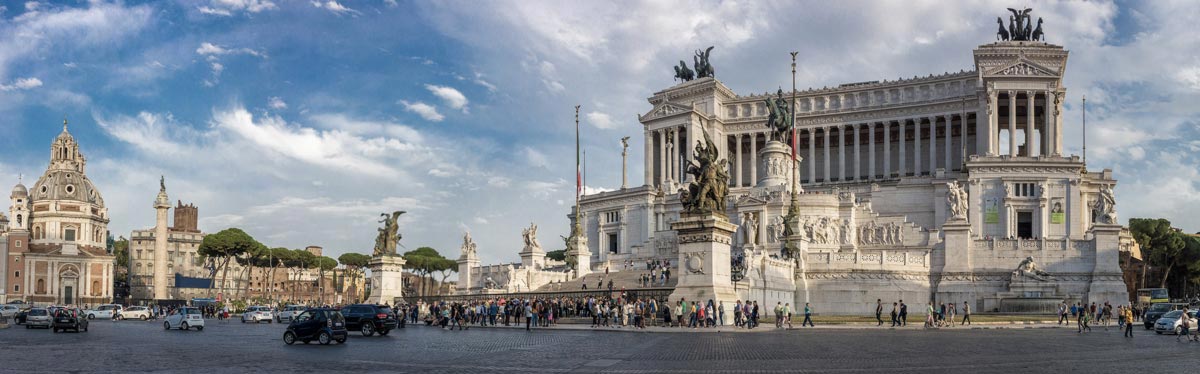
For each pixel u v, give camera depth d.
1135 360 42.88
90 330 82.69
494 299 90.25
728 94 192.50
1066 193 138.50
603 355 43.56
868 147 184.25
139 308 127.25
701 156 65.56
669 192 171.75
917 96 174.62
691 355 43.25
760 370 36.44
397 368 38.22
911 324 79.06
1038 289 106.00
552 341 54.22
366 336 64.69
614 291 83.62
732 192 169.12
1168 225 165.88
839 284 103.44
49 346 55.47
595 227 170.62
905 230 123.44
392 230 104.50
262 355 46.28
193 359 43.94
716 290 63.59
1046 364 39.97
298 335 55.97
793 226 105.38
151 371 37.62
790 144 141.88
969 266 108.94
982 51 166.25
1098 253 106.12
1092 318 91.75
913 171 184.12
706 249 64.00
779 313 71.06
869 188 154.75
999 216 139.38
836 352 45.22
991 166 140.62
